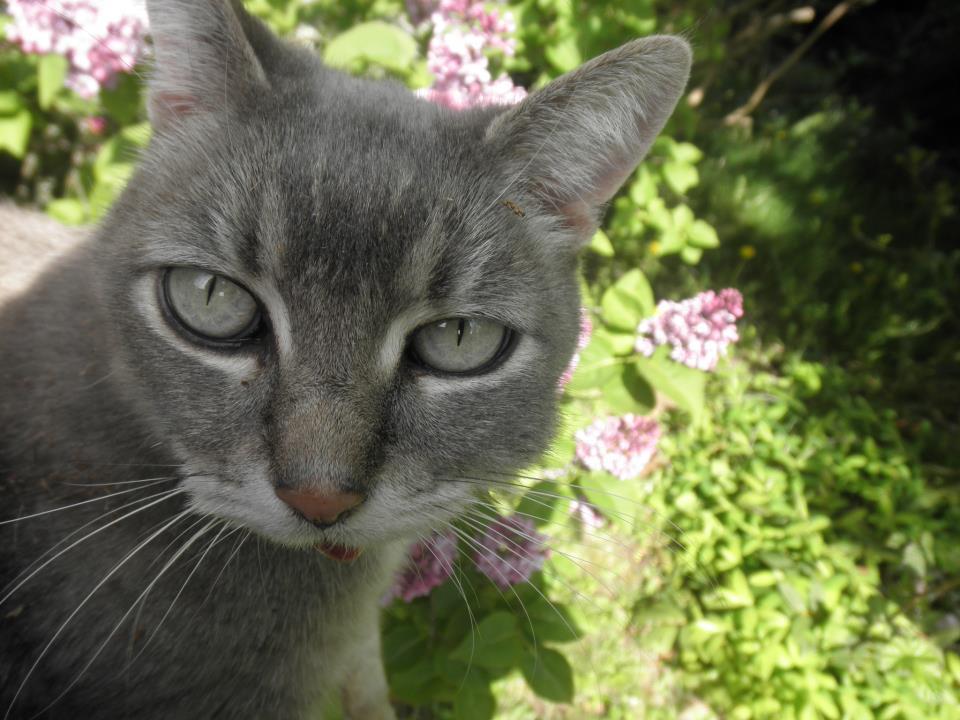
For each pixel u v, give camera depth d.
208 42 0.14
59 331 0.16
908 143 0.64
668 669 0.30
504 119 0.15
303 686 0.18
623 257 0.40
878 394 0.44
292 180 0.13
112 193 0.21
